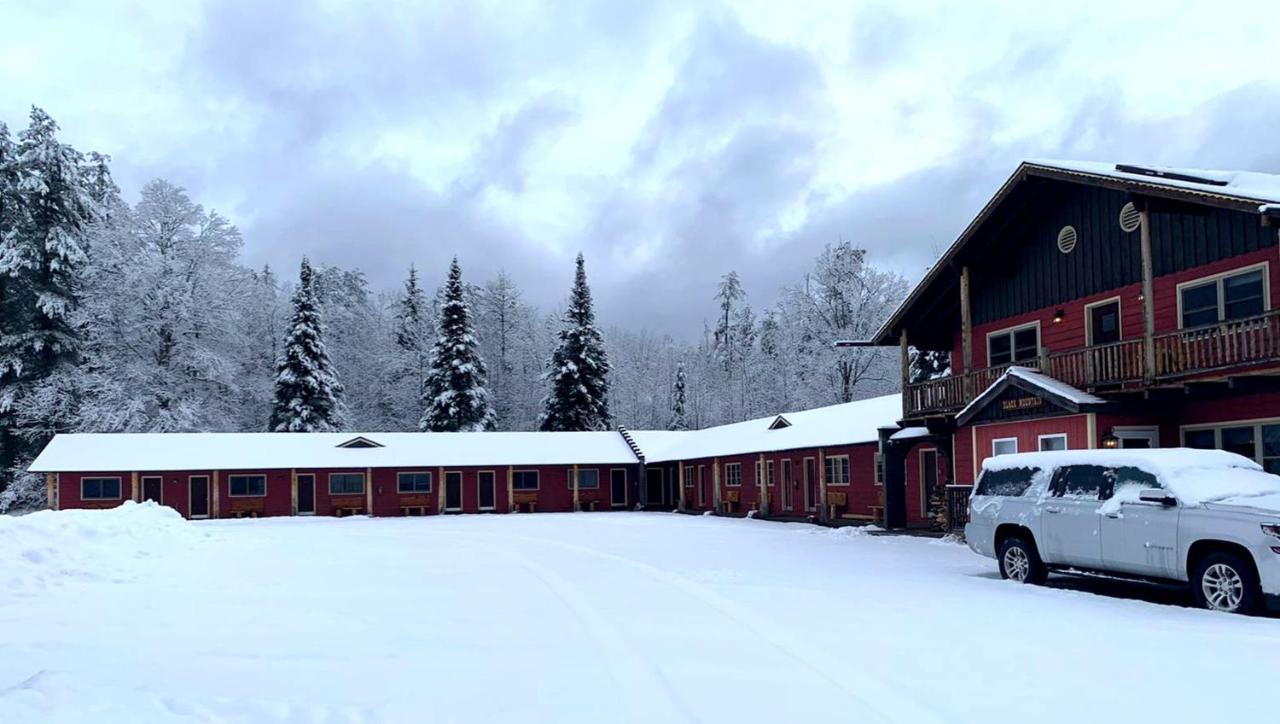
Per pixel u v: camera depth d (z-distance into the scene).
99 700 6.07
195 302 47.88
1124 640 8.55
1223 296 16.73
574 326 57.59
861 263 50.50
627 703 6.38
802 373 51.50
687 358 76.56
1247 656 7.81
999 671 7.29
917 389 24.16
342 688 6.79
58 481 37.59
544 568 15.65
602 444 46.69
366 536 25.25
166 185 48.69
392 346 68.50
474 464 42.72
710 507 41.34
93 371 46.53
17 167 46.38
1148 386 16.41
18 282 46.09
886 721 5.89
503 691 6.72
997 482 13.85
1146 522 10.96
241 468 39.31
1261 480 10.91
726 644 8.50
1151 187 16.33
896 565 15.88
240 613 10.45
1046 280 21.53
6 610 10.54
